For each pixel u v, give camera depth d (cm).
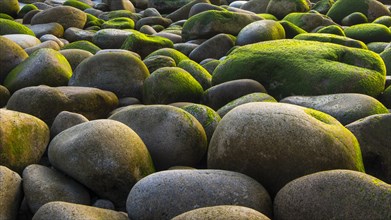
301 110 184
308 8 626
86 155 178
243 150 175
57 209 152
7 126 196
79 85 288
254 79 292
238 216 141
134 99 281
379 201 144
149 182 164
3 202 164
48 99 239
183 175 165
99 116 258
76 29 505
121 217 162
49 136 217
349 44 362
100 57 291
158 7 770
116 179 179
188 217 143
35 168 183
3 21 455
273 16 597
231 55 314
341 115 229
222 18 467
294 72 282
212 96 271
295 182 158
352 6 598
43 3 711
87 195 182
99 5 735
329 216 148
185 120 206
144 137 206
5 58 308
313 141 174
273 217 163
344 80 268
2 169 173
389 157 198
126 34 460
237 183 164
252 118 177
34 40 414
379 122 202
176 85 273
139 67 293
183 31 477
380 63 294
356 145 188
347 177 150
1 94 270
